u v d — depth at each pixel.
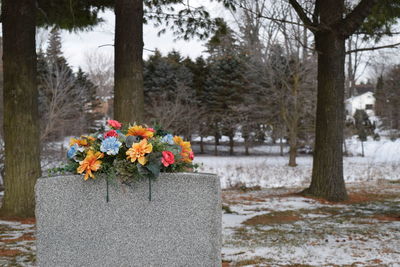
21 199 8.42
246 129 34.38
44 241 3.17
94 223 3.16
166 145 3.30
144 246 3.13
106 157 3.21
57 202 3.18
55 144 18.27
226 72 38.06
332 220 8.21
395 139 40.38
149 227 3.13
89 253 3.16
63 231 3.17
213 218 3.09
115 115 8.46
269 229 7.29
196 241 3.10
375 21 12.15
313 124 27.36
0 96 17.00
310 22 10.82
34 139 8.62
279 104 27.05
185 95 35.00
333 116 10.95
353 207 9.88
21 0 8.42
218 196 3.12
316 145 11.28
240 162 28.38
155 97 35.62
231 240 6.38
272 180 18.03
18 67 8.44
